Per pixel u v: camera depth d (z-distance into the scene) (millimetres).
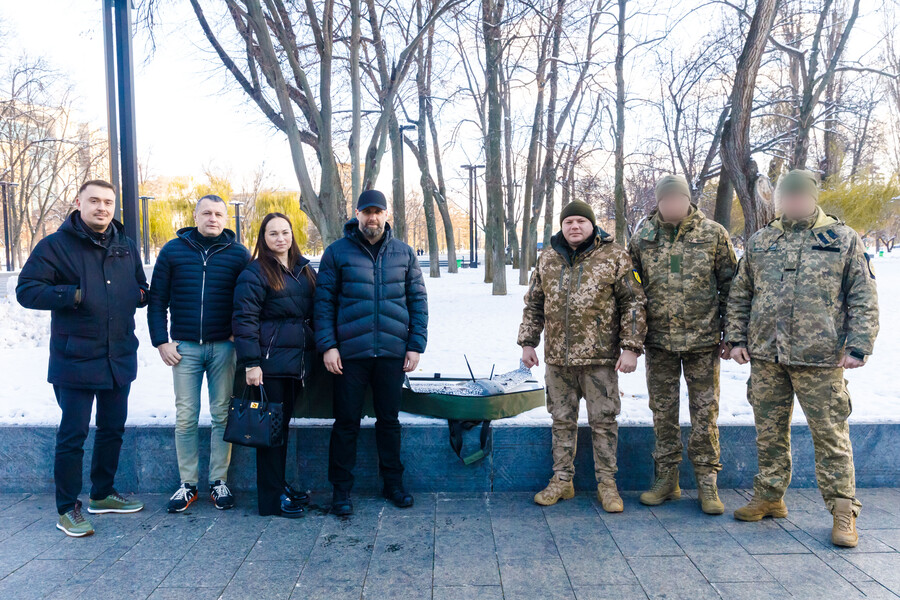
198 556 2873
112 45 6910
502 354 6883
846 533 2908
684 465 3748
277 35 8570
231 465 3729
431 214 24422
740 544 2957
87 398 3170
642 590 2543
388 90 9555
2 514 3371
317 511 3426
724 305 3375
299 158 8617
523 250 18672
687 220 3311
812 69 13750
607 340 3363
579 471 3756
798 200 2963
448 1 9320
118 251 3219
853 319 2844
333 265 3443
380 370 3432
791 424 3693
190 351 3412
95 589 2572
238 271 3482
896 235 49656
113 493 3430
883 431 3658
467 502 3553
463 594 2518
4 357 6688
